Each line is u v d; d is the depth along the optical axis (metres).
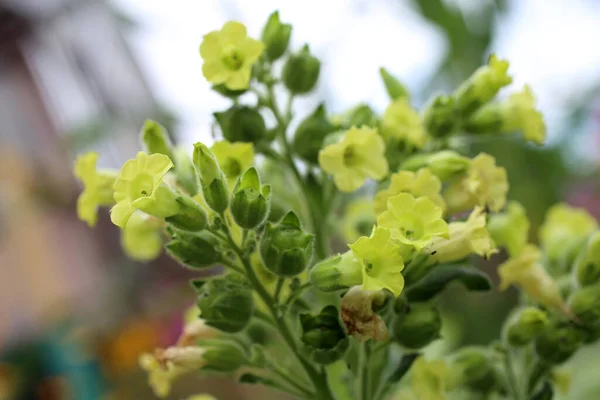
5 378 0.58
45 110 0.77
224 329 0.27
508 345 0.29
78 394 0.58
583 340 0.29
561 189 0.60
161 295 0.67
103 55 0.75
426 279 0.28
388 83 0.31
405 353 0.29
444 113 0.30
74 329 0.63
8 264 0.69
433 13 0.56
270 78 0.30
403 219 0.25
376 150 0.28
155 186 0.25
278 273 0.26
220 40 0.28
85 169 0.29
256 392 0.56
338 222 0.35
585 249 0.29
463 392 0.33
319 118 0.30
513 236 0.30
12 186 0.71
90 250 0.76
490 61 0.30
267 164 0.32
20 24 0.74
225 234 0.27
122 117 0.66
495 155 0.57
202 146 0.26
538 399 0.29
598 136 0.61
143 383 0.58
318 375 0.28
